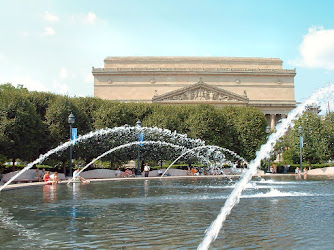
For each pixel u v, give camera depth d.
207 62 116.44
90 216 14.48
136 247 9.59
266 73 114.19
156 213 15.18
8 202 19.12
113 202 19.03
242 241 10.21
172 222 13.05
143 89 112.50
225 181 39.75
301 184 33.22
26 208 16.80
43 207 17.12
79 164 65.69
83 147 54.75
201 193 24.23
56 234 11.19
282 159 80.00
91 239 10.51
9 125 47.06
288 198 20.56
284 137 73.19
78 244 9.95
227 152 69.12
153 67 115.25
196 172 55.75
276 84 114.94
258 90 114.44
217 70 113.44
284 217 14.03
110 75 112.62
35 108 53.81
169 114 68.19
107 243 10.03
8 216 14.55
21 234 11.21
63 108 54.97
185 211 15.72
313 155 72.62
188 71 112.81
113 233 11.28
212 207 16.98
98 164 66.19
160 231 11.54
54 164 60.50
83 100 64.25
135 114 67.06
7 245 9.88
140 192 25.17
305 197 21.11
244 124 70.50
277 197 21.08
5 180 36.81
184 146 62.91
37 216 14.52
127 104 69.25
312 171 61.56
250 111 72.94
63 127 54.59
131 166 76.75
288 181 38.41
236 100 106.38
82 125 57.28
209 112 68.12
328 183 34.59
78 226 12.42
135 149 58.66
